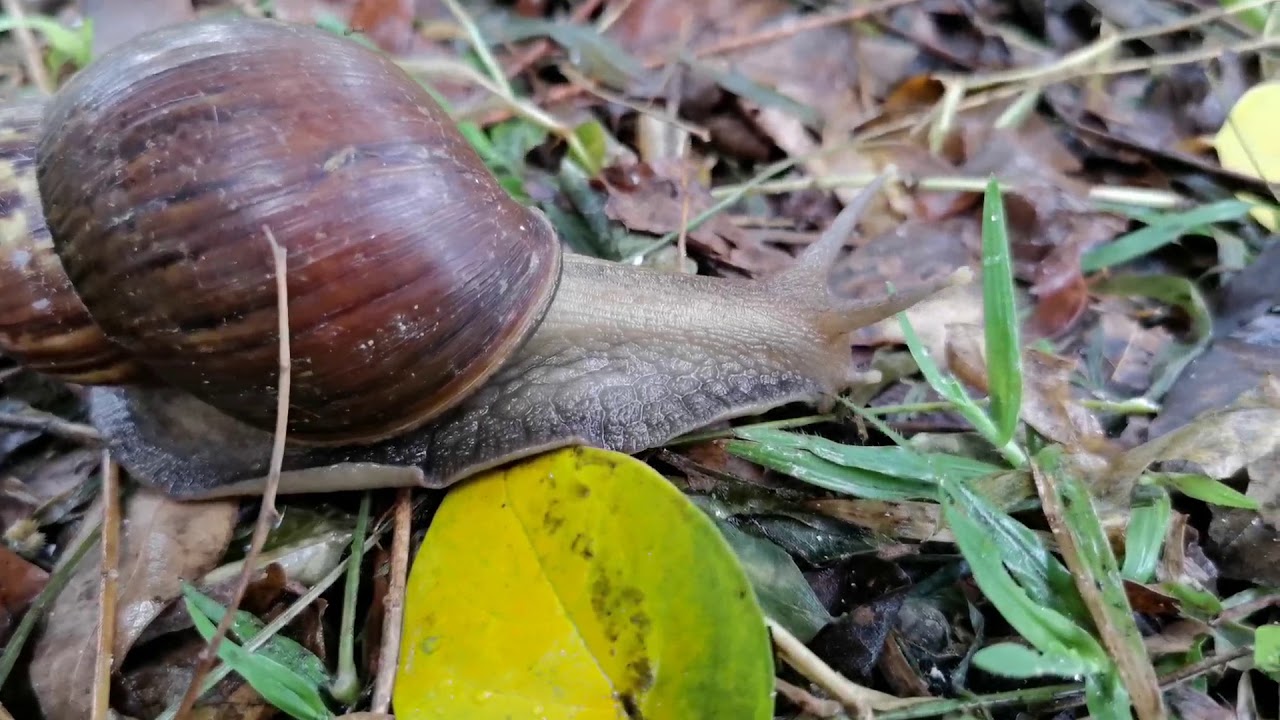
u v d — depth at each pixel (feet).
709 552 0.44
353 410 0.50
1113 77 0.70
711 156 0.67
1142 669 0.44
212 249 0.46
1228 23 0.72
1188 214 0.61
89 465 0.53
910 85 0.69
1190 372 0.56
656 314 0.56
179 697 0.47
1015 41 0.73
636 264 0.58
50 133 0.48
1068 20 0.73
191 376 0.49
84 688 0.47
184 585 0.48
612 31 0.71
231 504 0.52
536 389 0.53
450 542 0.49
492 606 0.47
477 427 0.52
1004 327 0.48
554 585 0.46
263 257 0.46
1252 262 0.59
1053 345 0.59
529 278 0.52
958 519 0.44
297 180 0.47
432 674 0.46
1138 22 0.72
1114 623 0.44
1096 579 0.46
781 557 0.50
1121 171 0.67
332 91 0.48
